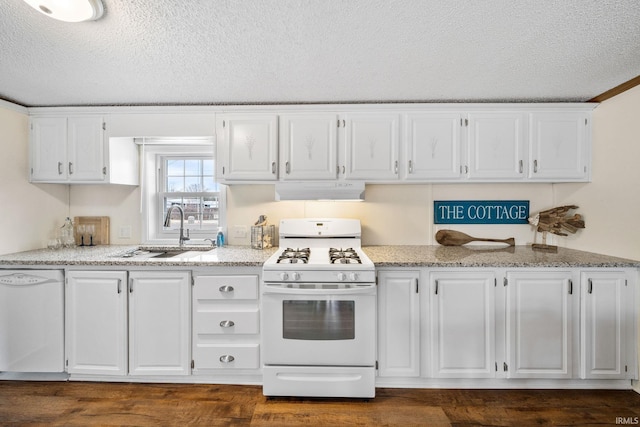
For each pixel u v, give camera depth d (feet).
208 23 4.85
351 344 6.62
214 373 7.24
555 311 6.89
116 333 7.18
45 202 8.80
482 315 6.97
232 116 8.18
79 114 8.28
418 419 6.17
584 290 6.86
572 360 6.91
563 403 6.63
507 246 9.14
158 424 6.06
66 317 7.22
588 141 7.92
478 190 9.27
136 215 9.52
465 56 5.84
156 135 8.26
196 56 5.84
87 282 7.18
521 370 6.95
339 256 7.42
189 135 8.25
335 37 5.23
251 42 5.38
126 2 4.33
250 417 6.24
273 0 4.33
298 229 8.76
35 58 5.87
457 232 9.16
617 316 6.84
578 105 7.82
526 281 6.93
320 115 8.11
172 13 4.59
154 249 9.01
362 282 6.56
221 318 7.07
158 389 7.13
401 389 7.14
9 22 4.78
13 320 7.22
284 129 8.15
